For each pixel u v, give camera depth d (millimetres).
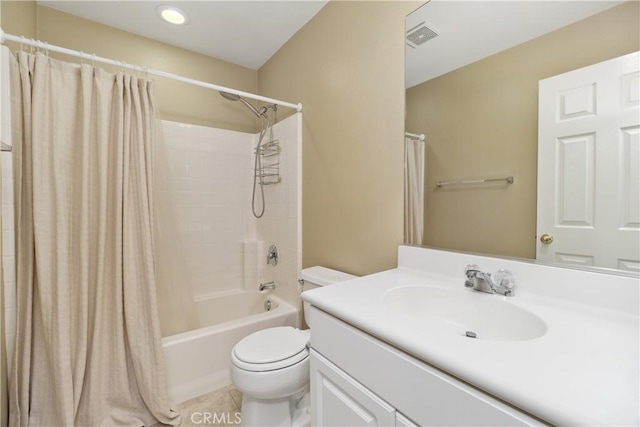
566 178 848
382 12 1385
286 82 2145
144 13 1819
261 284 2287
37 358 1241
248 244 2461
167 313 1679
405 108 1288
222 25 1948
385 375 683
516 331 807
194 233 2299
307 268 1835
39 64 1235
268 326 1859
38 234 1208
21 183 1215
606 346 587
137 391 1438
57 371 1206
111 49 1941
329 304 843
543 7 894
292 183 2047
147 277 1454
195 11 1802
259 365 1158
